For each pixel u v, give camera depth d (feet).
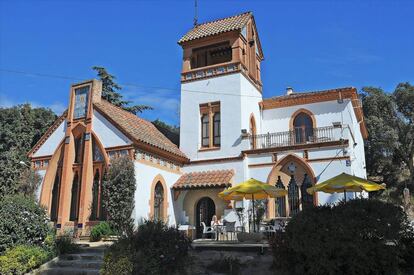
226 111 86.69
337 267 34.60
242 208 77.41
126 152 69.46
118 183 66.44
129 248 40.63
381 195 139.44
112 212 65.41
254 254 44.62
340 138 75.36
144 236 42.24
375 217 35.91
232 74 88.07
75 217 72.43
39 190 78.74
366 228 35.35
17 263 45.34
